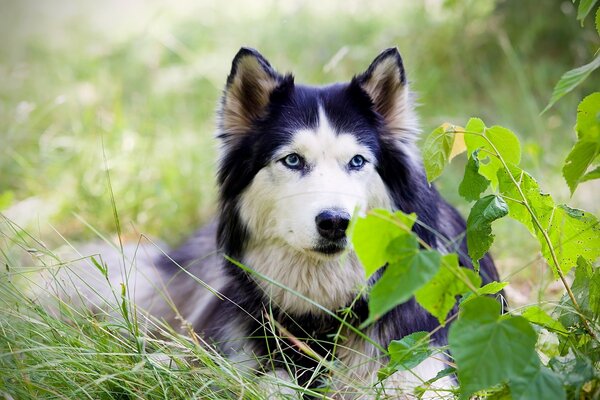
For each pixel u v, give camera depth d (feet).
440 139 8.96
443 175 19.13
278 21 32.83
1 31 32.48
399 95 11.89
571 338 8.26
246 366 10.83
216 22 35.37
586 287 8.32
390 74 11.78
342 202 10.21
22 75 27.20
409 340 8.36
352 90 11.59
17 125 22.65
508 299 13.35
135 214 19.16
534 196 8.84
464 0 27.07
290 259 11.43
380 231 6.78
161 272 15.35
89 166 20.34
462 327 6.75
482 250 8.25
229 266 12.23
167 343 9.57
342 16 32.17
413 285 6.48
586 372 7.08
